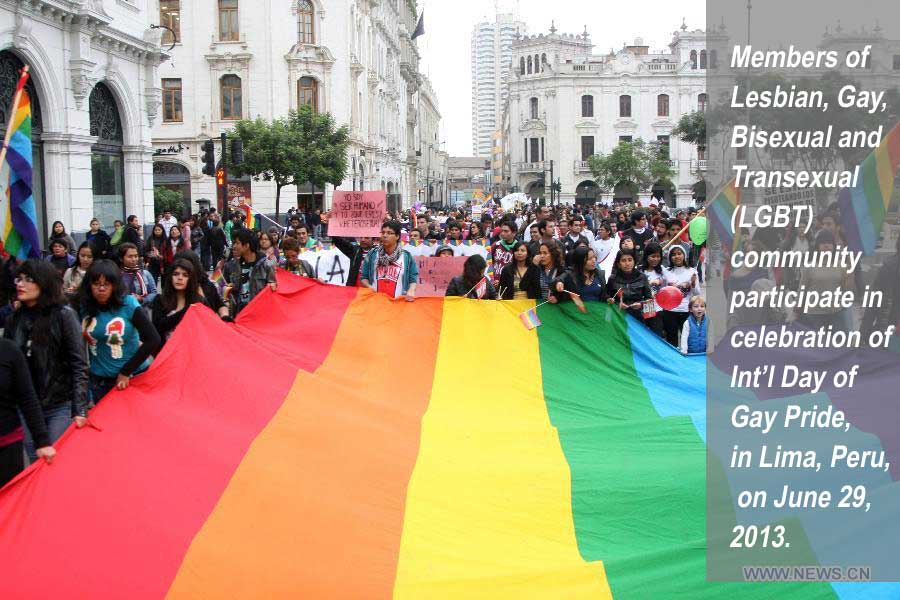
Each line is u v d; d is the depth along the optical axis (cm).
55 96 2208
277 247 1461
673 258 1117
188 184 4875
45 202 2227
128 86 2656
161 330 804
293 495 584
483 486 644
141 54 2709
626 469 666
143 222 2770
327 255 1316
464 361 915
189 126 4838
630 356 939
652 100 8831
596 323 952
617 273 1034
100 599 493
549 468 668
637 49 9150
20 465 603
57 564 508
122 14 2586
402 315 958
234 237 1048
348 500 602
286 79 4875
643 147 8381
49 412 652
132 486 558
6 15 1980
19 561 510
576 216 1698
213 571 512
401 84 8431
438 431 760
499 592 502
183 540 528
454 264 1465
